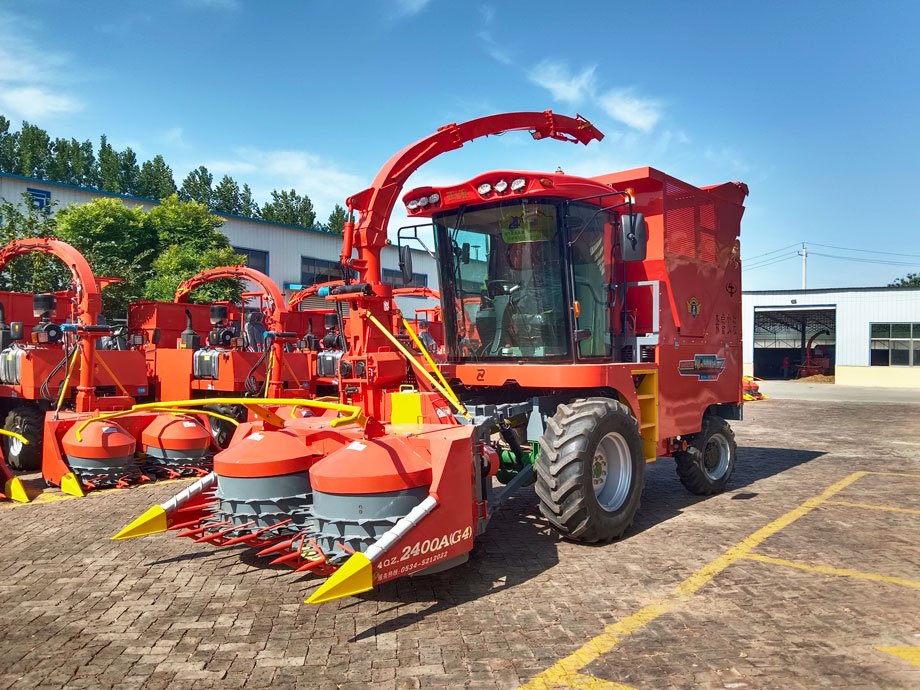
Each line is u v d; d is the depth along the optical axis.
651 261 6.57
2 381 8.86
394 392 5.12
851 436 12.67
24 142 54.56
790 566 4.76
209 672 3.18
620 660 3.28
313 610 3.95
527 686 3.03
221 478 4.55
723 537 5.54
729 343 7.79
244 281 21.39
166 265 19.52
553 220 5.71
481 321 6.28
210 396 10.98
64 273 16.30
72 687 3.04
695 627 3.68
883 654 3.34
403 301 24.81
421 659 3.31
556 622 3.76
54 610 3.96
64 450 7.17
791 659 3.29
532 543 5.36
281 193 54.22
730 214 7.94
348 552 3.81
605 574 4.59
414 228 6.45
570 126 6.53
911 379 29.25
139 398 9.97
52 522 5.95
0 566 4.76
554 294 5.77
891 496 7.21
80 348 7.75
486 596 4.17
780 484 7.93
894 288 29.70
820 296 31.28
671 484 7.98
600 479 5.41
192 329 11.14
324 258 29.50
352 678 3.12
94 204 19.89
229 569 4.70
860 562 4.85
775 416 16.61
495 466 4.88
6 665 3.26
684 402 6.79
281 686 3.04
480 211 6.08
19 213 17.41
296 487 4.46
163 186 52.69
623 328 6.52
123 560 4.89
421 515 3.80
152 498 6.87
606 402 5.38
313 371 11.88
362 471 3.85
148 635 3.60
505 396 6.56
